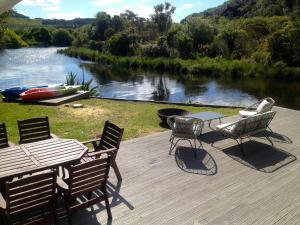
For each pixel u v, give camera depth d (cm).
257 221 366
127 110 945
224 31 3375
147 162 519
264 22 3434
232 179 464
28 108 970
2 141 469
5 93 1088
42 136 500
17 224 342
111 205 394
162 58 3500
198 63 3042
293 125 729
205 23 3756
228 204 399
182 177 469
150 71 3131
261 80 2542
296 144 609
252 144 608
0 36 1689
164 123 787
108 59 3747
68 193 332
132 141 616
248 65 2759
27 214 363
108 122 466
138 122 807
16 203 294
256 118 563
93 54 4034
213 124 740
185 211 383
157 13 4669
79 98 1138
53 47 6222
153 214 377
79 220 363
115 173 452
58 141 426
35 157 374
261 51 2984
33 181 296
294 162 526
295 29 2761
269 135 660
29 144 415
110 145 461
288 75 2600
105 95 1883
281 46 2800
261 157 546
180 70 3033
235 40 3278
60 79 2364
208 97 1870
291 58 2794
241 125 550
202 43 3653
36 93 1048
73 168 321
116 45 4106
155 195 418
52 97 1079
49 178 306
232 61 2953
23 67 3098
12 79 2309
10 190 284
